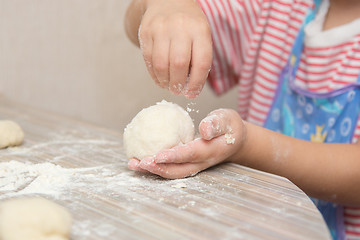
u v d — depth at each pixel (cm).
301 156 46
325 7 65
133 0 62
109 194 35
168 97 69
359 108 57
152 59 42
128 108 90
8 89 74
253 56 69
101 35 82
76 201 33
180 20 42
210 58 40
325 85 61
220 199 34
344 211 56
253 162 45
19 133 48
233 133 41
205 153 39
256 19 68
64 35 78
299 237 28
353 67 59
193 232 29
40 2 73
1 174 39
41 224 28
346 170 47
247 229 29
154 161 37
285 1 66
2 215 28
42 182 37
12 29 72
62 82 80
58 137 51
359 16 62
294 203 33
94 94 85
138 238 28
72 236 29
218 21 67
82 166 42
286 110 64
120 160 44
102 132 54
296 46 65
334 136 58
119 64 86
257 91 68
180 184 37
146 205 33
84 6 78
